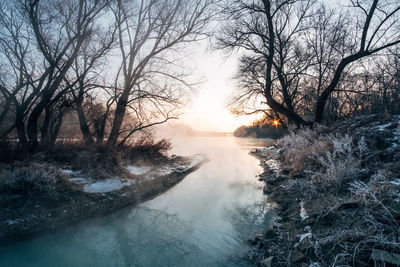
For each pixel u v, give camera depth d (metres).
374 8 10.39
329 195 4.90
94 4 9.80
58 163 8.27
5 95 9.07
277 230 4.41
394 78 14.07
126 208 6.49
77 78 10.73
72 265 3.85
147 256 4.11
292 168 8.53
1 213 4.76
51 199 5.68
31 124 9.14
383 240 2.75
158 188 8.32
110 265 3.84
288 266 3.20
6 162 6.82
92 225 5.40
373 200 3.53
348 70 16.25
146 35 11.39
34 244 4.47
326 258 3.01
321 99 13.20
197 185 9.05
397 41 10.23
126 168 9.34
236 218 5.59
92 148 9.85
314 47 15.98
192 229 5.13
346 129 8.02
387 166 4.70
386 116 7.61
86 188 6.76
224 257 3.94
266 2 12.52
